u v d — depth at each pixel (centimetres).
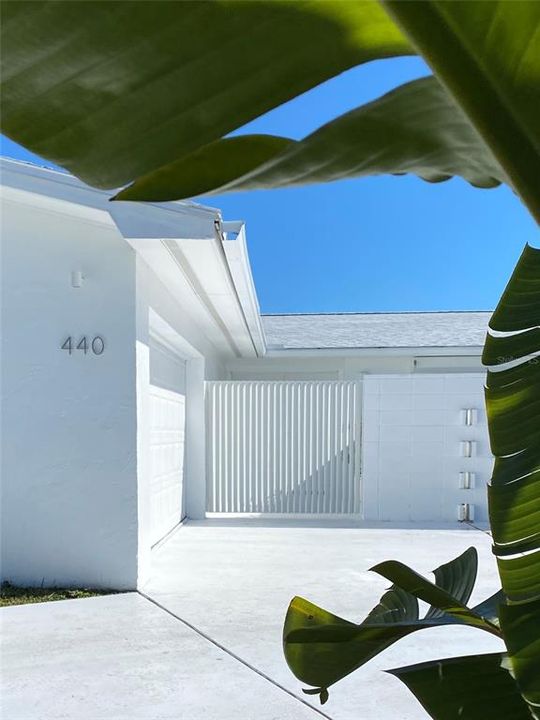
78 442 588
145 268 624
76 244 590
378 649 119
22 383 589
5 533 587
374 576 634
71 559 586
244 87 74
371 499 988
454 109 80
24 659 414
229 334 1086
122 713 337
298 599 122
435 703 117
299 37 70
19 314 591
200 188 89
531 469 99
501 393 103
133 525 583
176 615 507
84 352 588
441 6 59
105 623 486
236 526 938
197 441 1022
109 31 64
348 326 1641
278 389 1034
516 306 106
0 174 524
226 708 343
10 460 589
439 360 1372
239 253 599
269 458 1032
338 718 333
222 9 65
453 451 978
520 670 89
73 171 81
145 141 78
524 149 67
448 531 893
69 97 71
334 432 1023
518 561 97
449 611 118
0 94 71
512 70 62
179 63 69
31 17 62
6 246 593
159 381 809
